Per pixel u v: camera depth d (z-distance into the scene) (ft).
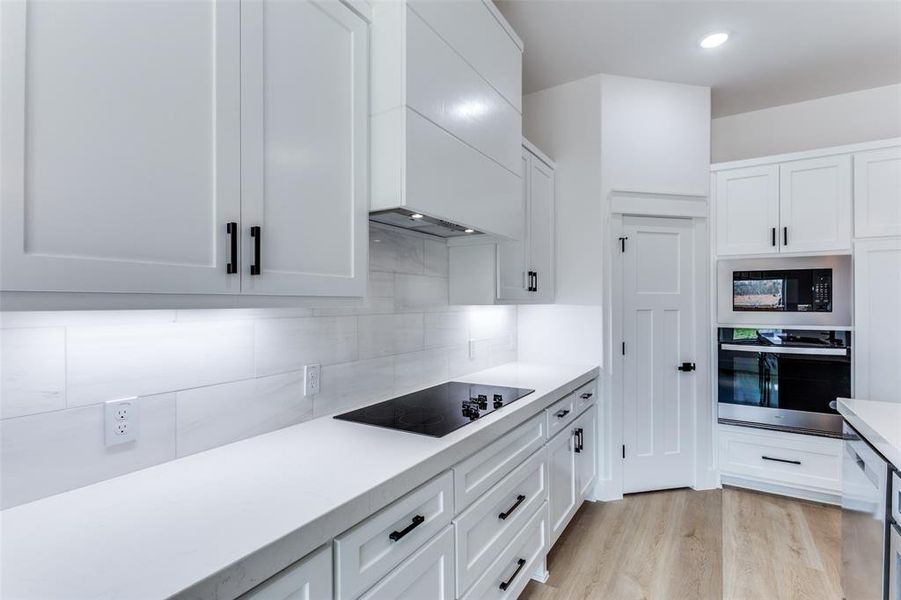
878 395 8.54
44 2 2.34
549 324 9.90
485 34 5.98
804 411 9.01
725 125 11.51
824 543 7.66
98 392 3.40
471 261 7.39
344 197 4.26
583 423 8.34
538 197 8.80
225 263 3.19
